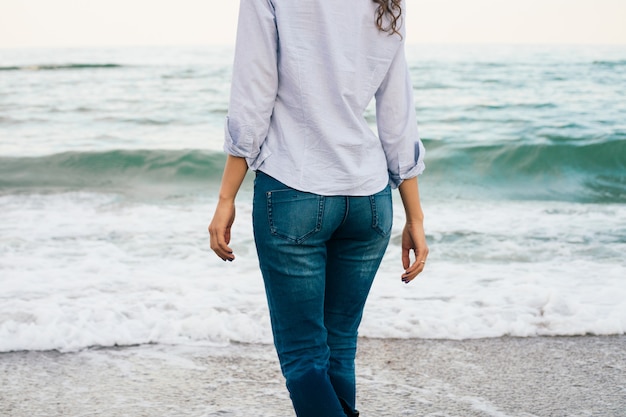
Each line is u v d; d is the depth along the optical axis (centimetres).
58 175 964
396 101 182
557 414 276
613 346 354
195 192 878
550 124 1399
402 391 298
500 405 285
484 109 1658
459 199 850
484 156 1056
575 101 1756
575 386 305
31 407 280
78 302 410
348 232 180
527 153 1053
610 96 1834
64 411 277
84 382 306
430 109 1678
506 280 475
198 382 307
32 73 2723
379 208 177
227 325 372
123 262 513
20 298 417
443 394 296
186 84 2345
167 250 552
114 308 397
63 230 618
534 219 698
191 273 485
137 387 301
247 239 586
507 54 3606
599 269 507
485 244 587
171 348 348
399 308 407
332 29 169
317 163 171
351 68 171
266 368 325
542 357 339
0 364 323
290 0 169
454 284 462
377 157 179
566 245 585
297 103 171
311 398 175
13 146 1241
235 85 170
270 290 179
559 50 3934
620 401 289
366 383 307
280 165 171
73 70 2867
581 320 383
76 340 350
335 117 172
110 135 1380
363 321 382
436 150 1073
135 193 857
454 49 4212
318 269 177
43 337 347
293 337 179
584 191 939
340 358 193
